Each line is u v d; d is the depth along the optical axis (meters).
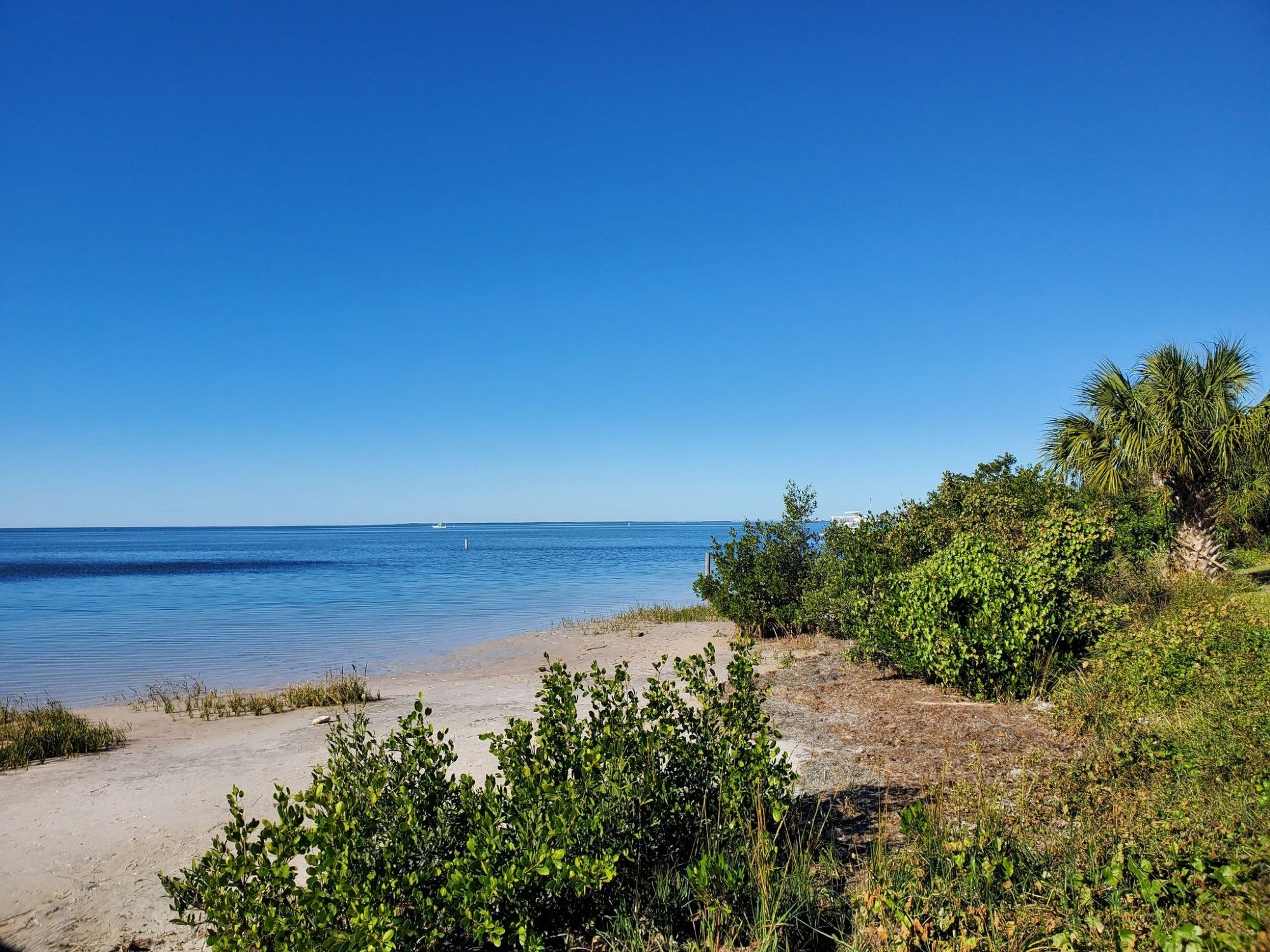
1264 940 3.11
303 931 3.50
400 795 4.21
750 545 17.25
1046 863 4.30
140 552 95.94
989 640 9.07
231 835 3.85
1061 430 16.56
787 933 4.11
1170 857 4.00
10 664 16.70
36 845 6.32
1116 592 12.34
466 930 3.93
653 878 4.46
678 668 5.60
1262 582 14.80
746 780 4.95
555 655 16.89
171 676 15.32
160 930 4.90
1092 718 7.47
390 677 14.84
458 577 46.03
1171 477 15.19
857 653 11.45
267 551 98.19
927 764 6.93
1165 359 15.16
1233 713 6.20
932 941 3.70
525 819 4.20
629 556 77.38
